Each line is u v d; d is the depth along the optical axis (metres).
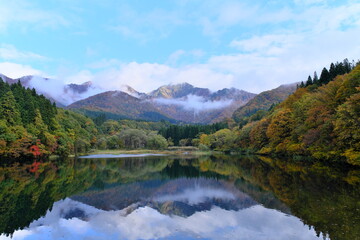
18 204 21.66
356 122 31.05
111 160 72.44
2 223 16.83
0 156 51.38
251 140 84.38
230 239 13.46
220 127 167.62
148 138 133.62
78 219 17.69
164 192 27.19
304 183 27.12
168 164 60.62
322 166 40.44
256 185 28.78
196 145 148.00
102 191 27.81
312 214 16.41
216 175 39.34
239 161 62.12
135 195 25.69
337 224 14.33
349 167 36.31
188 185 31.16
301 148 48.69
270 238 13.38
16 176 37.22
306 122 47.81
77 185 31.28
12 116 56.22
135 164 60.91
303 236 13.30
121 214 18.88
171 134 172.62
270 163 51.59
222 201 22.27
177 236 14.12
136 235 14.48
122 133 136.00
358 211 16.44
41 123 67.00
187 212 19.09
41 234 14.87
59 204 21.94
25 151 53.94
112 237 14.24
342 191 22.14
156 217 17.95
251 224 15.66
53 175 39.12
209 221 16.67
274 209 18.69
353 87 39.41
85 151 103.50
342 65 77.06
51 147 65.38
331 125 37.94
